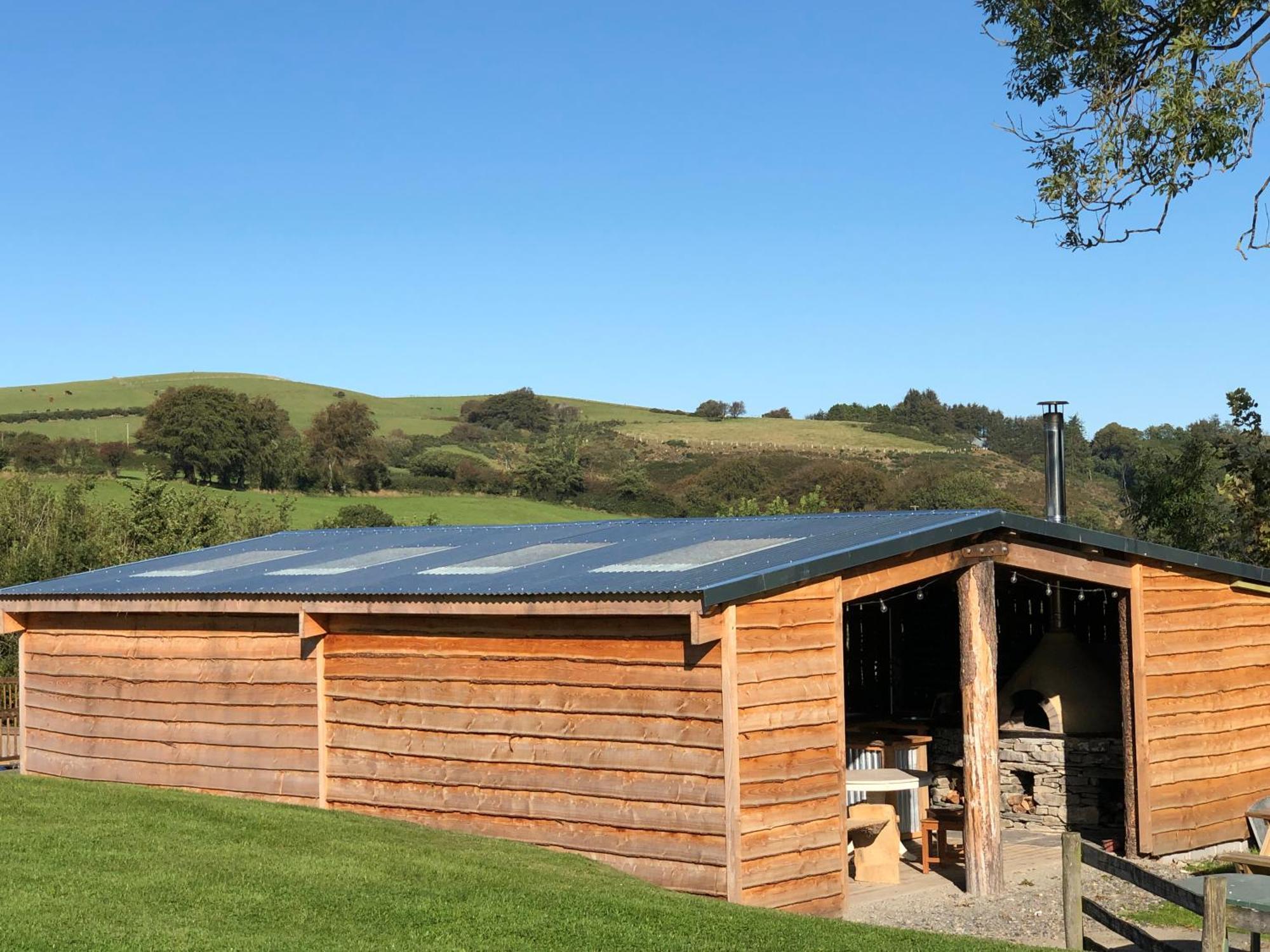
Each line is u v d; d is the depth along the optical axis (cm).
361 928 859
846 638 2005
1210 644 1533
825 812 1147
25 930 815
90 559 3325
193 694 1512
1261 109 1741
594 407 12925
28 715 1723
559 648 1196
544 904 934
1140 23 1928
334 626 1380
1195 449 2875
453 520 6347
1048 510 1838
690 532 1497
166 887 938
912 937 925
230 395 7162
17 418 10119
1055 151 1984
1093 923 1155
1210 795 1512
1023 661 1773
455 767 1262
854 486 6738
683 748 1100
